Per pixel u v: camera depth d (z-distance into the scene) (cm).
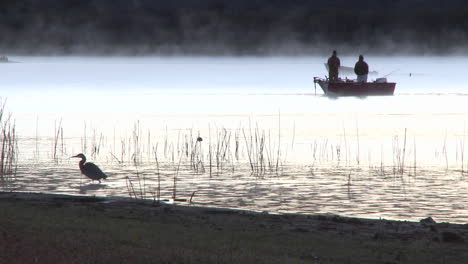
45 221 5700
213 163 11469
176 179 9900
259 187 9206
